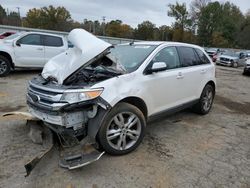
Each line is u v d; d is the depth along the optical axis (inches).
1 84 316.2
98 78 137.8
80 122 130.5
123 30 2832.2
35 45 391.9
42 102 129.3
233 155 152.1
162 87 165.0
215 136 179.9
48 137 145.1
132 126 146.3
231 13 3019.2
